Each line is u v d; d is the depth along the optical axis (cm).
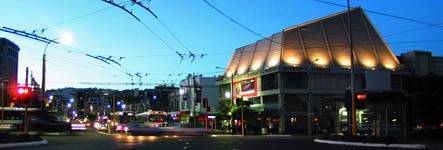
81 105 17250
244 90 8438
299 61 7706
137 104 14112
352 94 3675
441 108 4644
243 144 3347
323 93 7625
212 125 8094
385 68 8050
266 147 2986
